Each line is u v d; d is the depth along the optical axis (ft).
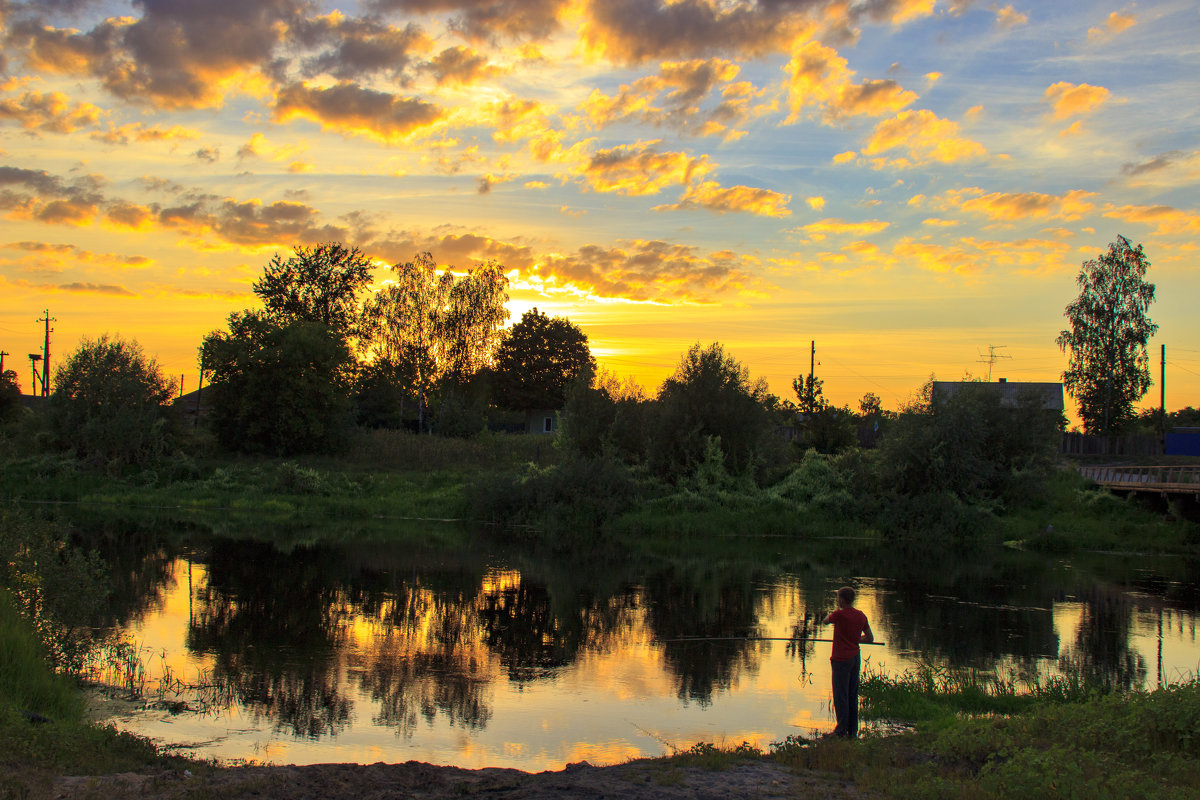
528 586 81.51
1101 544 122.31
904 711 41.93
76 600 46.11
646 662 53.62
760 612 70.44
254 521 130.62
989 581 90.99
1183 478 142.72
